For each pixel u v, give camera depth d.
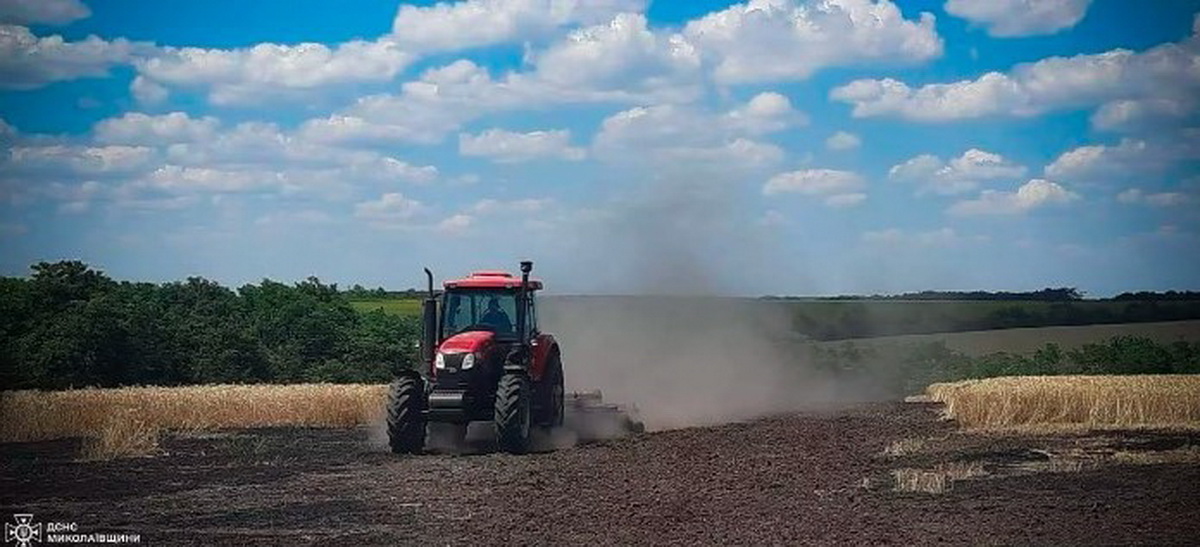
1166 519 11.84
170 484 16.19
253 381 55.38
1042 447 19.05
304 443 22.61
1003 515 12.21
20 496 15.05
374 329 64.69
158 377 51.38
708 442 20.95
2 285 50.50
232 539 11.78
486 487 15.20
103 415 25.69
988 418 24.23
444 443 20.83
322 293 67.12
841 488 14.59
